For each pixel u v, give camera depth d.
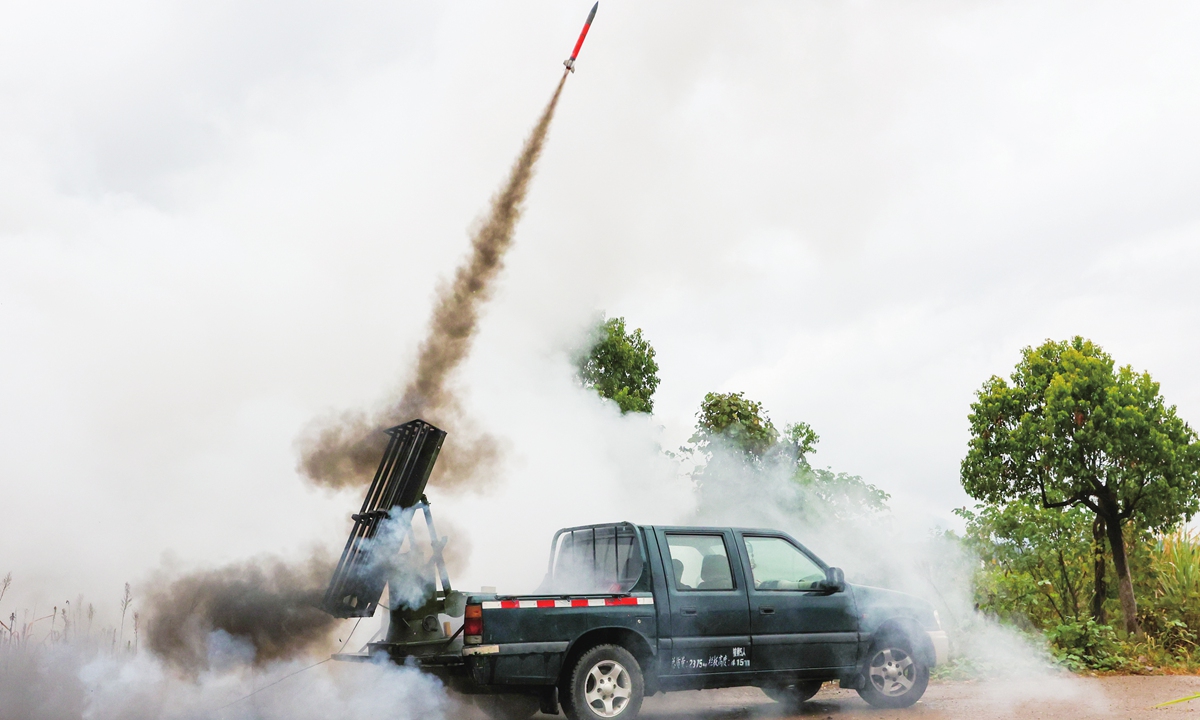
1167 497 12.76
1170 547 13.56
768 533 8.62
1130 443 12.78
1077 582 13.30
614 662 7.38
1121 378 13.36
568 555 8.89
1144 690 9.63
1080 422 13.22
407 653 7.72
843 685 8.65
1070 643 11.45
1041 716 8.05
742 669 7.99
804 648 8.30
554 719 8.94
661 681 7.66
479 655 7.05
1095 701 8.90
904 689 8.69
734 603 8.06
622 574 8.10
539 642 7.23
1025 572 12.83
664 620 7.73
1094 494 13.20
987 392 14.72
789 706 9.14
